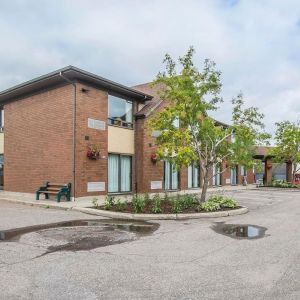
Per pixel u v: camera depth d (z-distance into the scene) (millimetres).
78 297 4508
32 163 18188
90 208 12812
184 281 5160
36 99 18094
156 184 20672
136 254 6676
